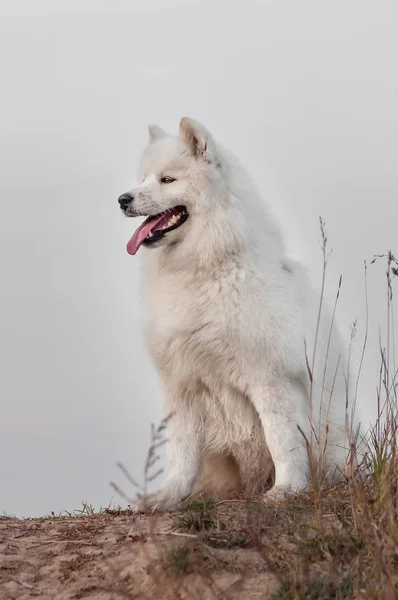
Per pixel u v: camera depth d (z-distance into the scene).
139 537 5.46
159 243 7.40
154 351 7.45
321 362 7.47
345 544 4.74
